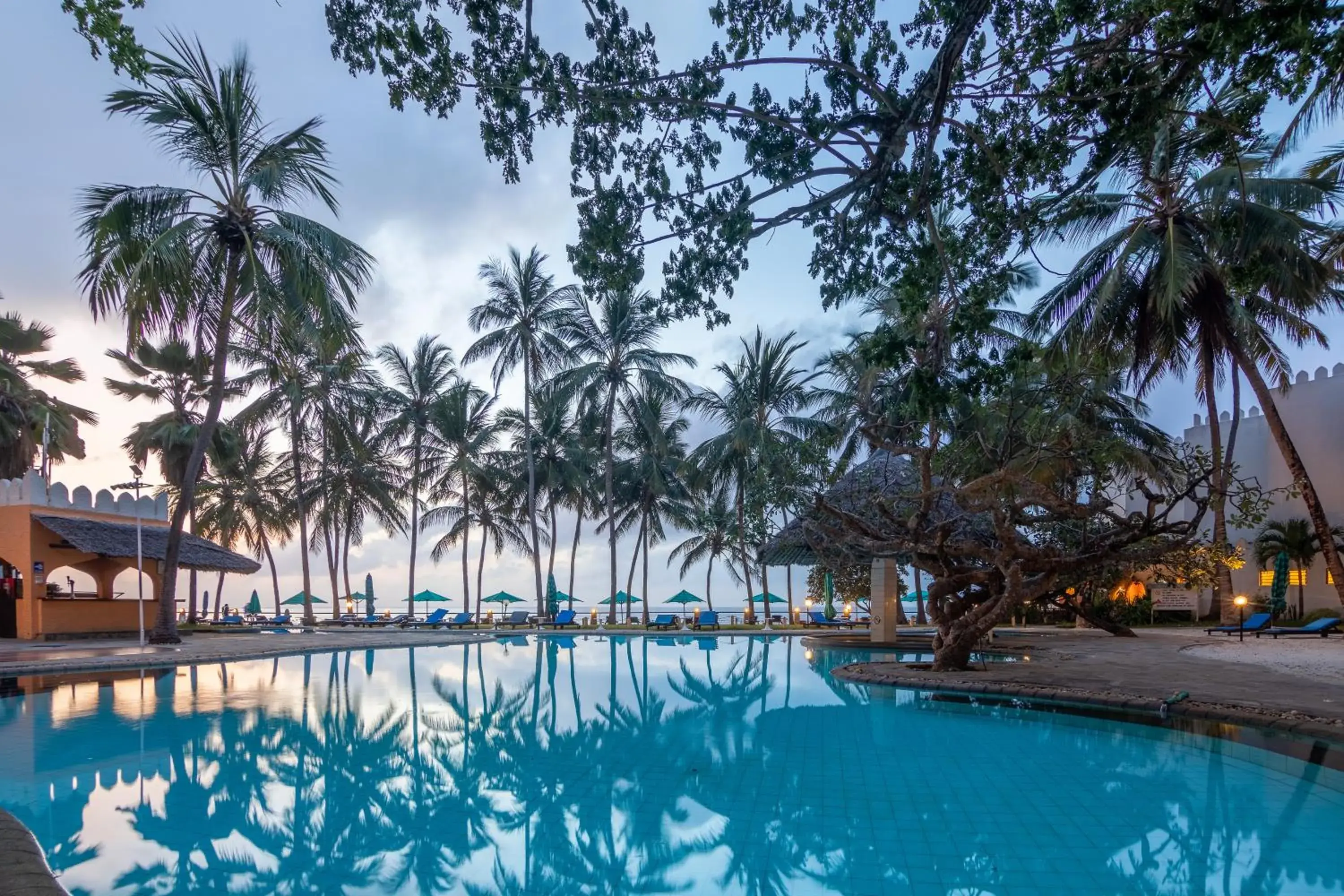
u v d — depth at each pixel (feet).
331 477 121.70
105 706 37.60
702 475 111.65
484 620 124.67
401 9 22.52
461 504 132.05
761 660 62.34
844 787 22.89
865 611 122.11
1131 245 59.41
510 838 18.88
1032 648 64.75
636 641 86.33
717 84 24.73
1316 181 55.72
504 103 24.02
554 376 113.09
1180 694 32.96
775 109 25.11
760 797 22.09
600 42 23.94
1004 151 23.90
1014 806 20.97
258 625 111.65
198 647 63.67
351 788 23.03
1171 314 57.00
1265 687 36.58
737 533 111.14
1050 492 40.75
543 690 44.39
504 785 23.34
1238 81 21.03
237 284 68.33
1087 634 88.89
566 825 19.79
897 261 27.73
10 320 96.99
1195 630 94.43
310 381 111.75
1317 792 22.21
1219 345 67.67
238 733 31.07
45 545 78.02
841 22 23.84
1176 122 29.86
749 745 28.96
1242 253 52.80
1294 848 17.75
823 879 16.26
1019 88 22.89
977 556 45.88
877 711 36.52
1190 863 16.94
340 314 68.85
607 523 130.41
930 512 52.03
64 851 17.90
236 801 21.76
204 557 87.97
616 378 110.73
